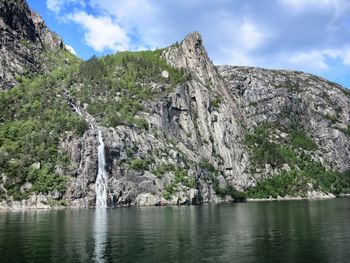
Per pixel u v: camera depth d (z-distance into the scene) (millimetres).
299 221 79812
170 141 172375
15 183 120875
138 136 157500
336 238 56375
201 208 123500
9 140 136625
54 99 164875
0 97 165375
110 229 65500
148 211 107938
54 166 129000
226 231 63906
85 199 126438
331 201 179500
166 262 40812
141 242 52562
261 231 63938
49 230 63625
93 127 145625
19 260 41250
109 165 138250
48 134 138875
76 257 42781
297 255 44562
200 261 41469
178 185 150500
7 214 95938
